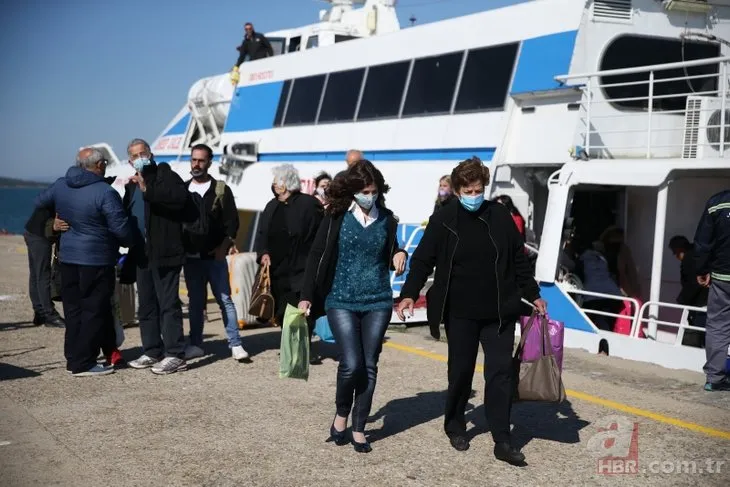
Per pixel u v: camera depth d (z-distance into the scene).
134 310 10.11
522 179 10.14
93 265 7.23
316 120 12.96
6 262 19.30
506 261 5.18
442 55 10.99
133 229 7.70
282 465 5.05
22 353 8.43
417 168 10.87
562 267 9.37
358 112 12.16
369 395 5.33
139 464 5.02
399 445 5.49
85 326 7.29
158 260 7.34
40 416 6.04
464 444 5.39
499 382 5.15
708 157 8.53
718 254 6.99
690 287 8.88
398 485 4.75
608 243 9.79
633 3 9.72
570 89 9.33
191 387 6.98
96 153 7.35
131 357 8.35
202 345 8.84
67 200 7.20
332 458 5.20
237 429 5.77
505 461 5.16
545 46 9.70
